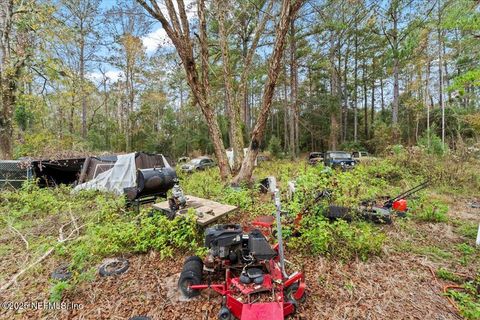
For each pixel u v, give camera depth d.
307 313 2.65
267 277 2.68
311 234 3.78
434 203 6.00
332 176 4.70
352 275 3.32
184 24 7.55
